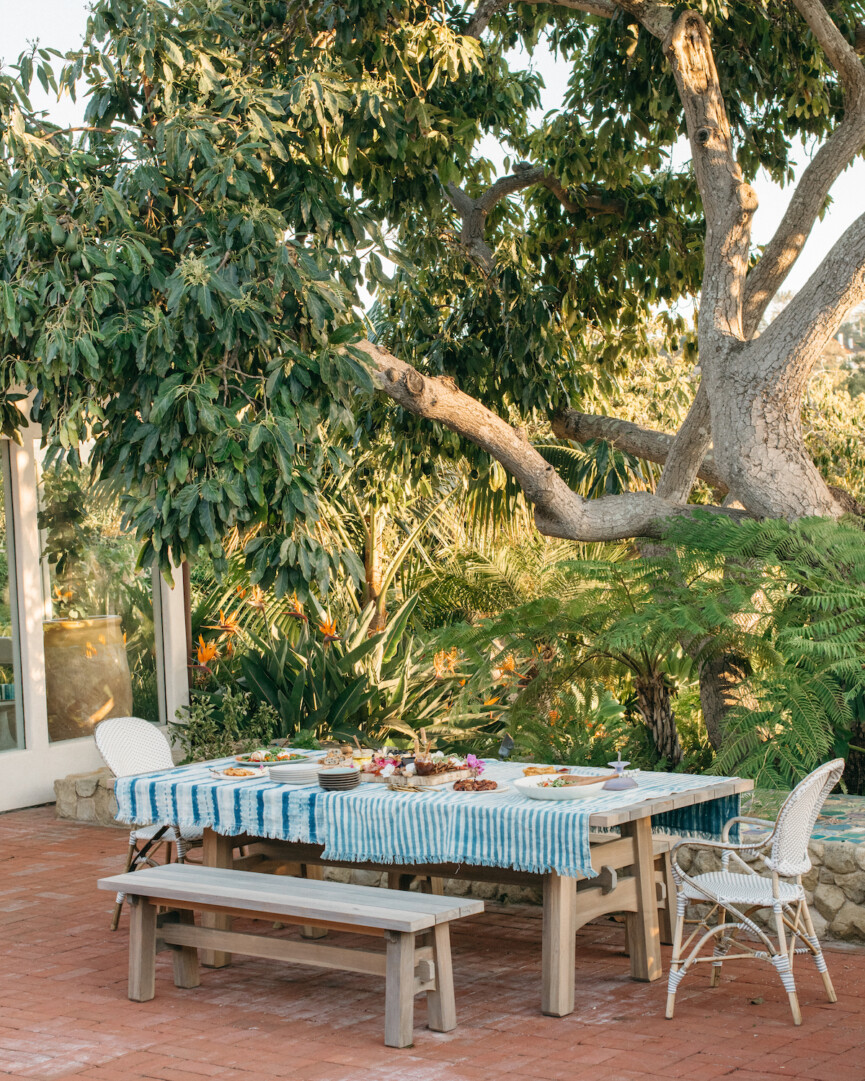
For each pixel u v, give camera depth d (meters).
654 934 5.00
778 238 8.23
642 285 10.40
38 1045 4.28
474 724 9.36
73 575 9.57
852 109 7.77
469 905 4.39
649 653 7.08
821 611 6.84
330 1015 4.62
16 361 5.77
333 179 7.23
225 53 6.42
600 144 9.23
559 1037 4.28
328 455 6.07
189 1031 4.43
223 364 5.74
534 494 7.74
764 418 7.41
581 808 4.42
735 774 6.30
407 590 11.83
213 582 11.94
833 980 4.89
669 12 7.89
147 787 5.38
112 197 5.66
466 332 9.52
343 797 4.85
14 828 8.37
